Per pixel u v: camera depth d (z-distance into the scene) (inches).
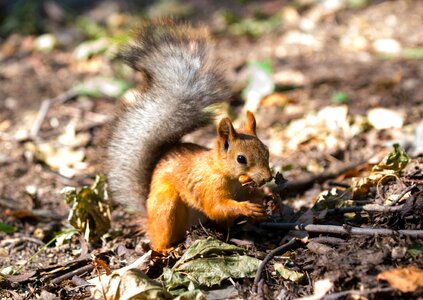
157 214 335.6
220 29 788.0
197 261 308.0
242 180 331.0
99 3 885.8
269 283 298.0
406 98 549.6
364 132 486.0
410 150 437.7
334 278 282.0
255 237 348.5
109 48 714.2
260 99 579.8
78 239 385.7
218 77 358.6
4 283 332.8
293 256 314.8
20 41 779.4
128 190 366.6
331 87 599.2
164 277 302.4
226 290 298.7
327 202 358.9
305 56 692.7
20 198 456.1
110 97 625.0
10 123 581.9
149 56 362.3
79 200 375.6
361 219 337.4
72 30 803.4
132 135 363.3
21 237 394.9
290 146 488.7
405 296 267.6
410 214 315.3
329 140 477.7
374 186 359.9
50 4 842.8
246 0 874.8
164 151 356.8
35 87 659.4
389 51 677.9
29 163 511.5
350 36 730.2
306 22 783.7
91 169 498.9
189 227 343.9
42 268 345.4
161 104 357.7
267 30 779.4
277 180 336.5
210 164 333.7
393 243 296.0
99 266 338.0
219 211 331.3
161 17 374.0
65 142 542.0
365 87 589.9
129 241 369.1
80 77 677.9
